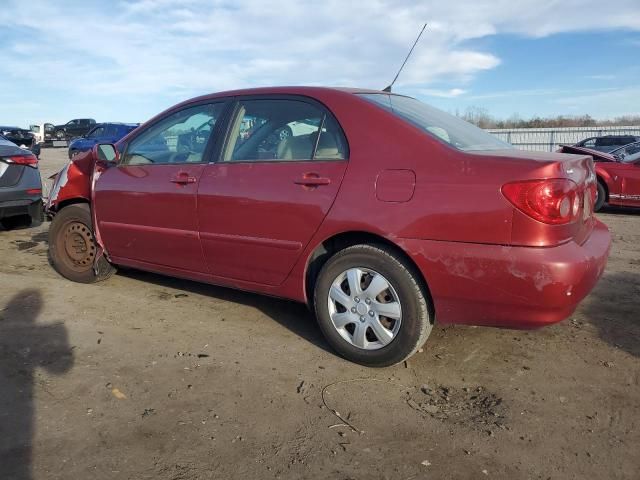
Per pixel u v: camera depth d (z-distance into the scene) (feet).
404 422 9.19
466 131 12.10
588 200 10.51
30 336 12.53
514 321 9.53
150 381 10.53
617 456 8.23
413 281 10.19
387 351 10.63
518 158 9.44
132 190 14.15
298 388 10.30
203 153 13.10
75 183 15.99
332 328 11.30
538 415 9.37
